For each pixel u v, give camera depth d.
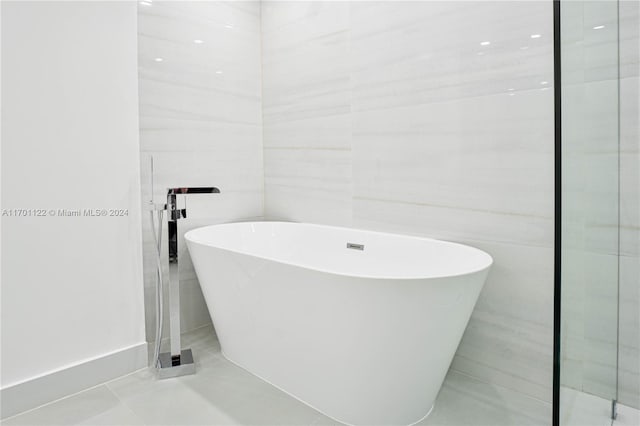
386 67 2.06
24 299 1.55
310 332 1.48
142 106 2.14
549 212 1.57
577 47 0.99
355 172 2.24
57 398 1.63
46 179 1.60
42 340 1.60
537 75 1.57
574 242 0.94
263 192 2.78
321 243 2.27
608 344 1.28
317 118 2.42
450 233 1.86
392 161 2.06
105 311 1.78
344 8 2.25
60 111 1.63
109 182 1.79
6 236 1.50
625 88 1.39
